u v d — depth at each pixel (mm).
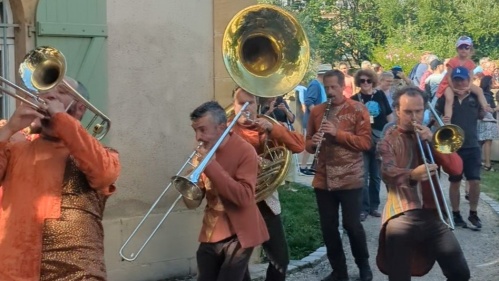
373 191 10219
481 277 7516
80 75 6562
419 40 34031
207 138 5016
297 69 6172
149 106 6996
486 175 13656
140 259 7004
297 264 7801
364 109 7066
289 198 11133
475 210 9461
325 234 7129
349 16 32531
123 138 6848
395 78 13398
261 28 6129
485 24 35031
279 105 8352
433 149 5367
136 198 6965
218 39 7383
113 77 6770
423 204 5270
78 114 4094
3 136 3729
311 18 30812
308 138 7195
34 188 3855
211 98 7402
